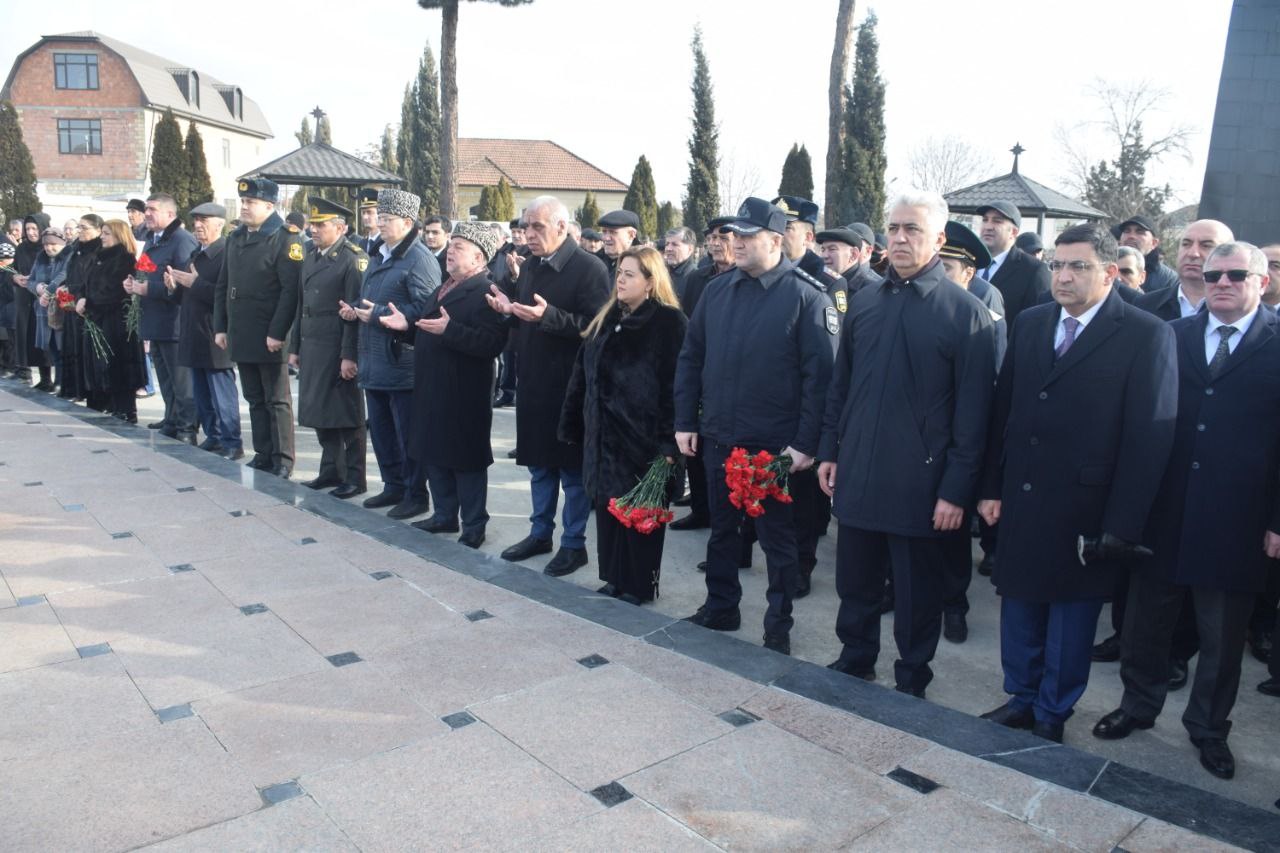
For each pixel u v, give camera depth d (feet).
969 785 8.99
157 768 9.14
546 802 8.61
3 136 84.74
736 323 13.01
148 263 24.14
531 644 12.32
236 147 150.10
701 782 8.99
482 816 8.38
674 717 10.33
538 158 168.25
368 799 8.63
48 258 32.12
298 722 10.09
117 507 18.34
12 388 33.24
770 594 13.19
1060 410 10.40
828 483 12.15
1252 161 16.58
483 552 16.29
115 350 26.76
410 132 137.18
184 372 25.35
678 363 13.88
